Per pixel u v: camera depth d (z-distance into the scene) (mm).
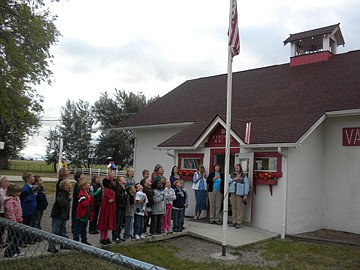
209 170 12164
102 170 38594
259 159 11023
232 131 11016
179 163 13188
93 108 42844
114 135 40500
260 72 17734
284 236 10031
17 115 14250
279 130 10789
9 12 12898
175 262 7109
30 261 5477
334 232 10875
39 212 7934
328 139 11617
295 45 16672
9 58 12914
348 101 11188
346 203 11055
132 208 8289
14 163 55344
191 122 14711
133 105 41500
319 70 15047
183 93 19375
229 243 8758
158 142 16531
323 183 11586
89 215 7449
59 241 3209
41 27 13883
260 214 10719
